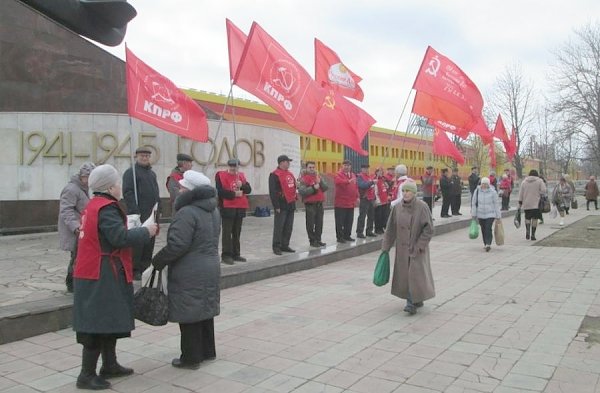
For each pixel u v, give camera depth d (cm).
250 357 508
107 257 423
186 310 459
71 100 1672
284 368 477
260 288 830
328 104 1103
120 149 1580
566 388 423
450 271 970
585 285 823
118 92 1783
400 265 673
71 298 651
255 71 887
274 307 707
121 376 460
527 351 515
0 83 1543
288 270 959
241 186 950
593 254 1138
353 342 552
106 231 415
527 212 1416
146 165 807
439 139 1755
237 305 719
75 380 454
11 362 500
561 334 570
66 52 1661
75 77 1680
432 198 1803
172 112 812
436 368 472
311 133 1033
